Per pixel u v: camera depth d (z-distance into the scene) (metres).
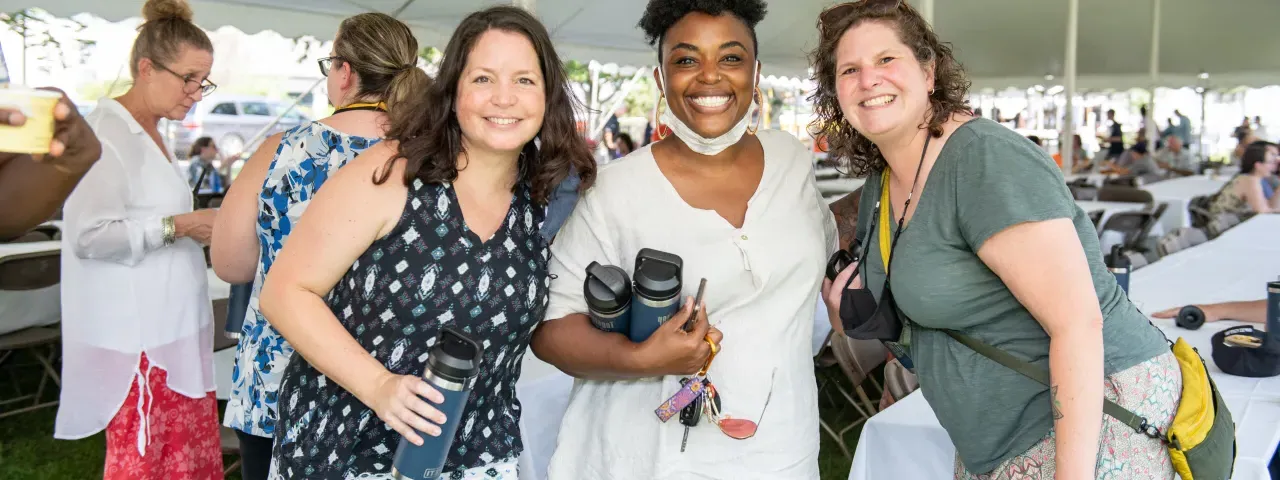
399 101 1.84
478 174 1.41
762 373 1.58
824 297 1.77
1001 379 1.46
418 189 1.35
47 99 0.93
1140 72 13.98
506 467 1.54
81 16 5.00
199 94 2.26
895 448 1.95
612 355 1.47
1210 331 2.71
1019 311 1.43
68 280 2.14
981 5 11.02
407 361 1.38
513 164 1.45
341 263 1.33
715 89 1.53
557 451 1.72
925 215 1.46
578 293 1.61
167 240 2.16
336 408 1.40
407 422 1.24
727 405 1.57
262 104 13.24
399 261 1.35
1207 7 11.50
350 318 1.39
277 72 12.43
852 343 3.28
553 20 7.11
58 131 0.98
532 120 1.36
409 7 5.93
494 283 1.40
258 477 2.03
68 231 2.10
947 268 1.44
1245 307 2.79
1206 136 20.48
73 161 1.02
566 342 1.54
